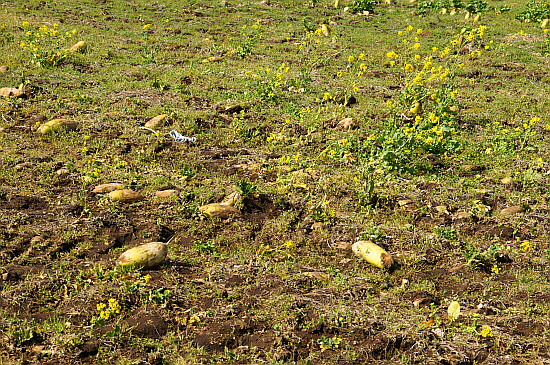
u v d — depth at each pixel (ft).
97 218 19.90
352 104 28.32
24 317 17.16
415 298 18.25
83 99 26.94
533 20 48.37
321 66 33.76
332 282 18.57
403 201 21.52
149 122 25.32
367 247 19.33
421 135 23.68
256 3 52.60
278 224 20.38
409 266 19.26
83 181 21.47
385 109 27.68
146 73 30.45
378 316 17.58
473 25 46.16
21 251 18.79
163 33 40.27
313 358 16.70
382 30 44.62
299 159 23.49
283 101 28.25
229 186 21.83
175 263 18.86
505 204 21.81
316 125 25.76
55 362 16.31
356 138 24.49
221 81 30.17
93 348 16.61
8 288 17.71
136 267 18.42
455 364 16.72
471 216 21.03
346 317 17.49
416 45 26.81
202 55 34.91
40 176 21.56
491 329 17.39
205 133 25.22
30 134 24.02
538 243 20.29
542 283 18.84
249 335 17.10
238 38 39.86
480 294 18.45
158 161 23.12
